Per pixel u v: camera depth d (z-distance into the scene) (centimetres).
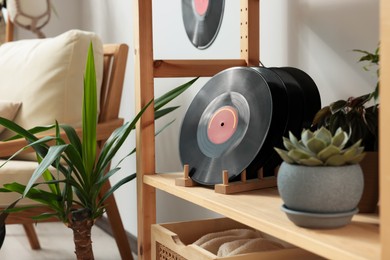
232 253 133
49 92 220
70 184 168
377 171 108
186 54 227
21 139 196
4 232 169
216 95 148
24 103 226
